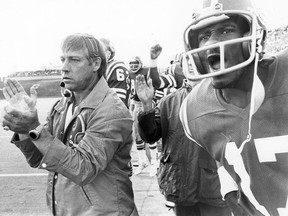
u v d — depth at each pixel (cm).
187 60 134
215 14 122
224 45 121
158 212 346
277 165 128
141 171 487
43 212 358
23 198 398
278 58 128
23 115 152
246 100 133
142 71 455
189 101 161
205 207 217
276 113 125
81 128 173
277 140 126
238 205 150
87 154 161
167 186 217
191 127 160
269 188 133
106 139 166
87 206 170
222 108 143
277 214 134
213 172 208
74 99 188
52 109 200
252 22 121
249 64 127
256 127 130
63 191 174
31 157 189
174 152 214
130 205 180
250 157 135
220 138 147
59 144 158
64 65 173
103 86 178
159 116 220
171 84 289
